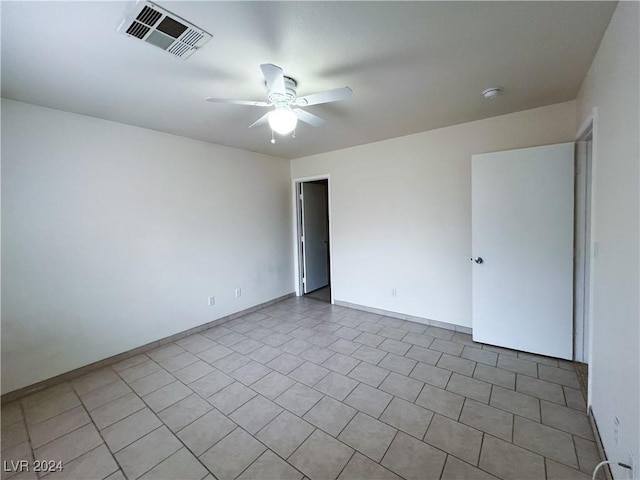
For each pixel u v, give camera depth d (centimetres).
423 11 137
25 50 160
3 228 222
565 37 161
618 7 136
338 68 189
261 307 439
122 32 144
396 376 245
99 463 166
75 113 255
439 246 339
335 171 425
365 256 405
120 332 287
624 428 129
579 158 250
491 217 285
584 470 152
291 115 201
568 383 228
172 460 167
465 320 328
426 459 162
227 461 165
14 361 228
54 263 246
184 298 340
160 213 316
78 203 259
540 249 265
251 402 217
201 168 355
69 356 255
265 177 443
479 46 168
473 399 212
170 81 201
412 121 298
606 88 159
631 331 124
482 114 282
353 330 346
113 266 281
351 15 139
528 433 178
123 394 231
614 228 147
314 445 174
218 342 324
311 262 527
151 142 308
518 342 281
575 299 258
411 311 368
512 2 133
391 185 369
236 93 223
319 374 252
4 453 175
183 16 136
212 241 369
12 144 225
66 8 128
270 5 130
